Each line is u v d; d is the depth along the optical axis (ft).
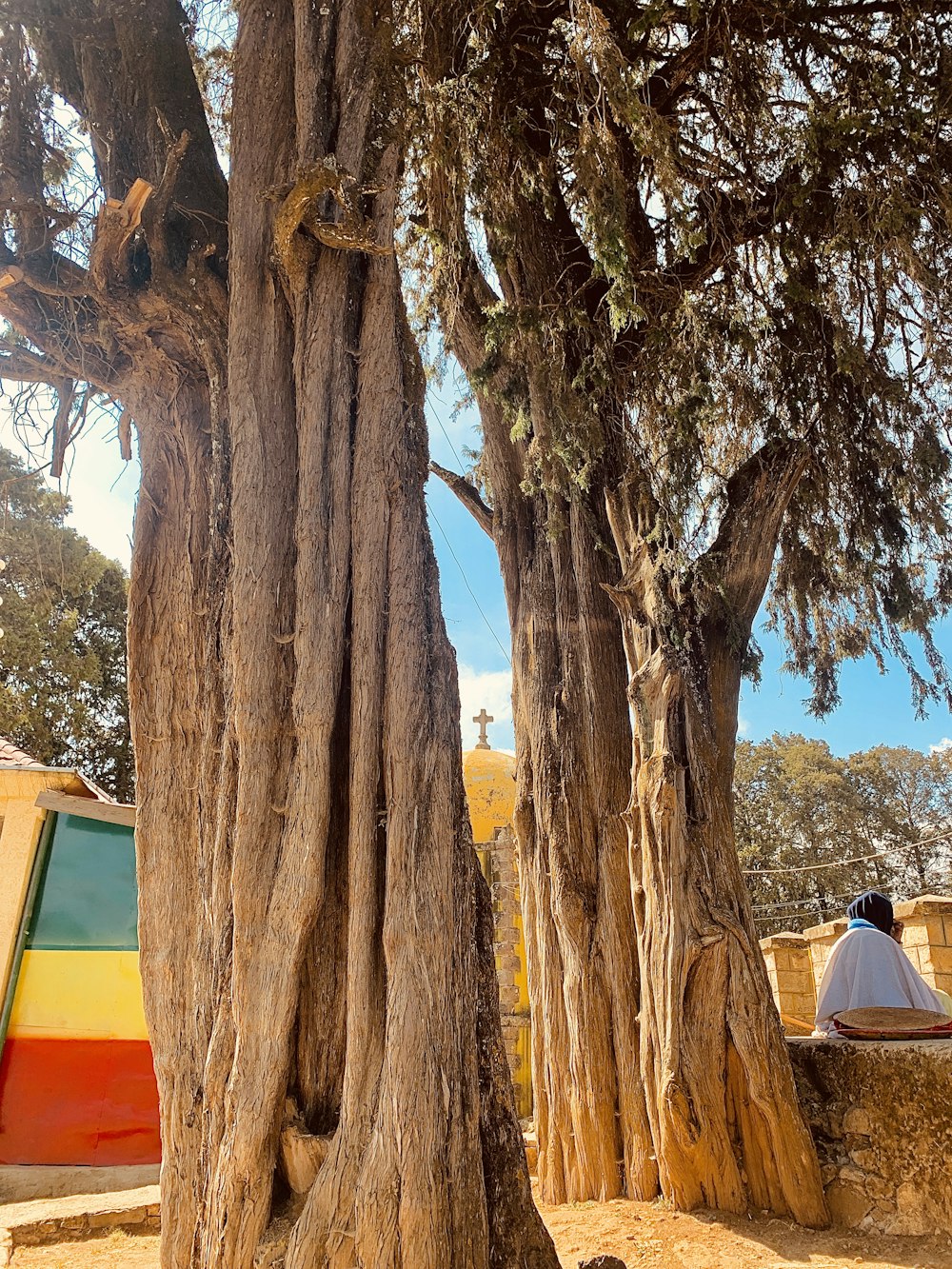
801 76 26.08
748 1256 16.17
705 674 23.06
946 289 26.03
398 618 14.52
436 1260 11.09
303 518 14.55
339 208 15.84
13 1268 18.47
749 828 105.91
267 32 16.76
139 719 16.34
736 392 27.84
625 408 26.61
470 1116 12.40
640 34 23.16
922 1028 17.28
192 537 16.35
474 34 24.91
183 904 15.02
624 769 24.71
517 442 29.45
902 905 31.45
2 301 17.13
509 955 46.09
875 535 27.76
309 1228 11.35
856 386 26.43
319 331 15.39
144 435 17.40
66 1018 32.45
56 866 33.88
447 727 14.47
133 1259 19.01
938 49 24.11
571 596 26.73
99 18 18.86
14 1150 30.99
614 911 23.18
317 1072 12.82
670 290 25.72
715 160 26.50
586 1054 22.39
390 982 12.48
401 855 13.08
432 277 29.53
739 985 19.36
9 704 62.80
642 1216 19.19
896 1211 16.28
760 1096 18.47
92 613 71.31
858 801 104.99
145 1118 31.81
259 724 13.66
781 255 25.48
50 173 20.08
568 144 25.70
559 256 27.09
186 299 16.28
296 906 12.75
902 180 23.53
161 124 16.33
